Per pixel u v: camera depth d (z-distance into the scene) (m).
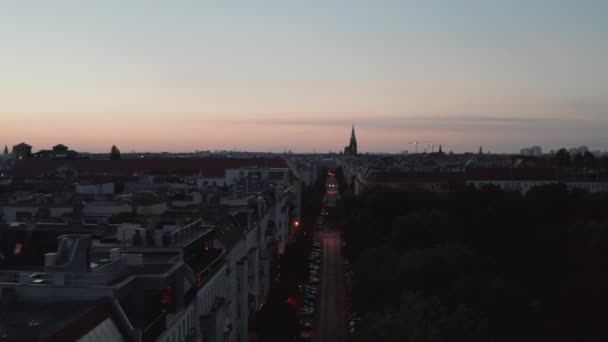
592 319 144.00
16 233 97.00
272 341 129.00
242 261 125.06
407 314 105.12
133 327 61.12
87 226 107.00
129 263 70.81
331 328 156.00
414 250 159.12
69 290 58.31
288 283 174.00
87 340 51.81
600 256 173.75
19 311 55.81
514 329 128.88
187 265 80.62
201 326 88.06
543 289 187.88
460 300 127.12
